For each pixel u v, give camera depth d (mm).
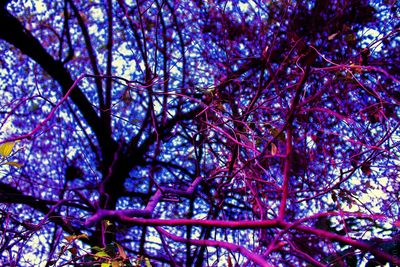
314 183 3143
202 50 4004
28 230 2299
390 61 3297
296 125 3186
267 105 3227
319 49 3012
